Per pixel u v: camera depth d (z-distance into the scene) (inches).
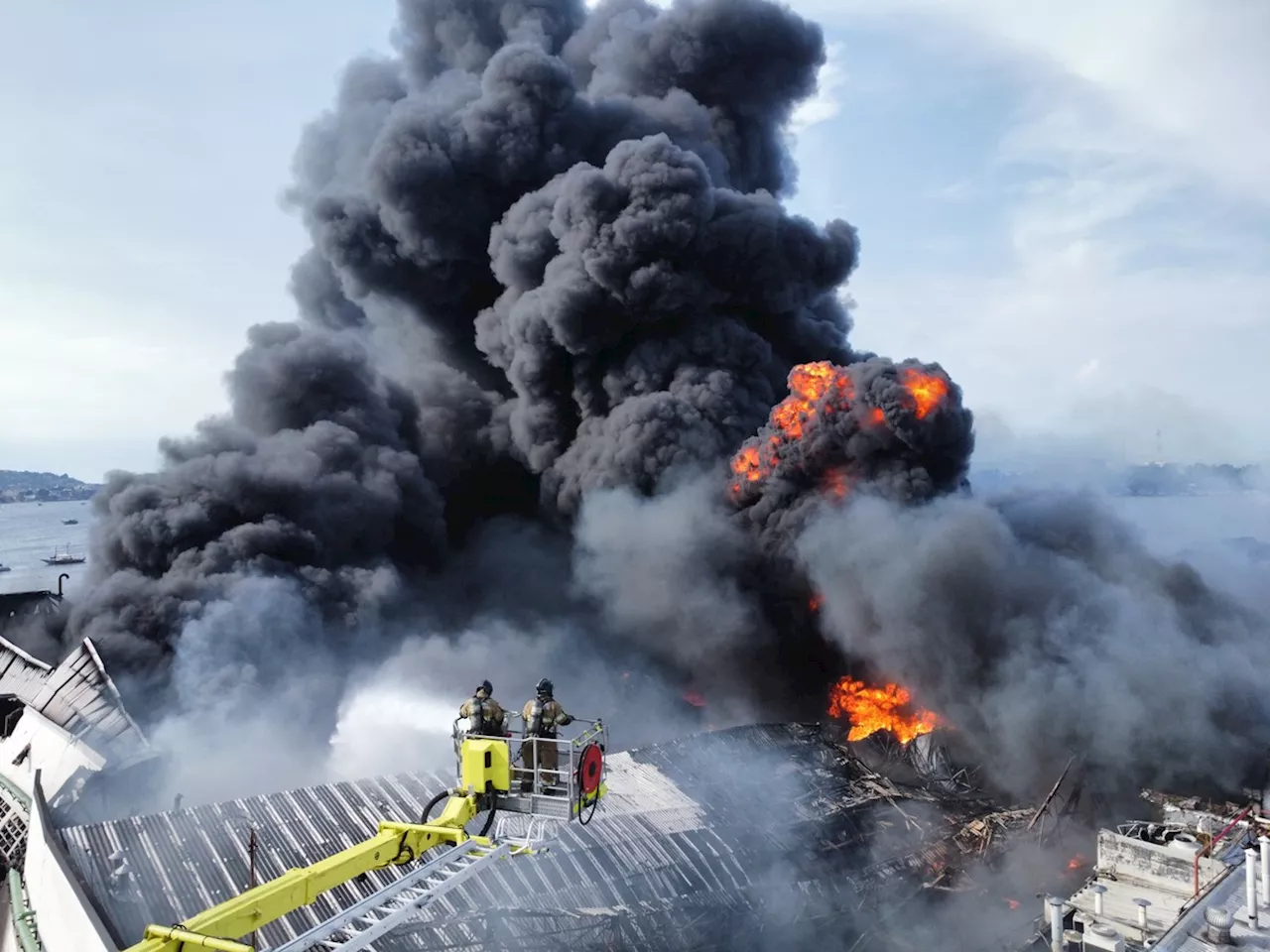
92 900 617.6
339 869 356.8
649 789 907.4
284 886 335.3
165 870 666.8
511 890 698.2
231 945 291.7
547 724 433.4
